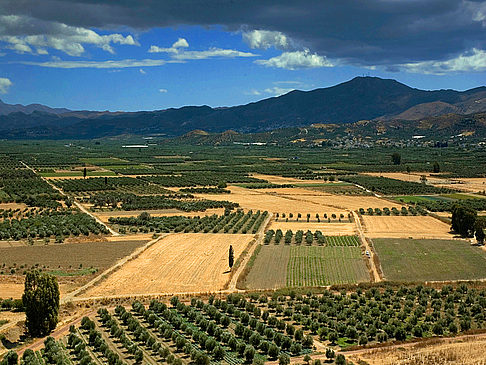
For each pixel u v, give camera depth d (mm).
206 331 118125
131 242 196875
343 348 110125
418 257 177875
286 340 110562
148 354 106000
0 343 110000
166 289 146125
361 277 158000
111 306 133000
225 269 163375
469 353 103375
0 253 180250
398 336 114875
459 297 139875
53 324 116125
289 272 162000
